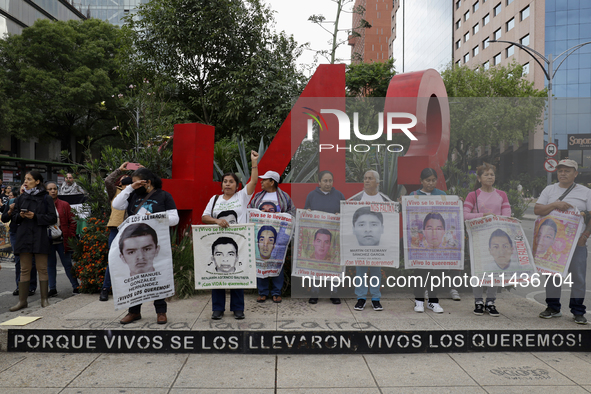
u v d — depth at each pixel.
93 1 62.91
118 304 3.97
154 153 6.79
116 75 29.73
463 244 4.65
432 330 3.89
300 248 4.97
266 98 12.48
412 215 4.73
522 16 37.56
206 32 13.20
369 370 3.46
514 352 3.91
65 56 27.41
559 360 3.71
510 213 4.59
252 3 13.75
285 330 3.82
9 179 18.47
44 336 3.82
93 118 31.20
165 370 3.42
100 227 5.93
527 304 4.94
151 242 4.14
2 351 3.82
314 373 3.39
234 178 4.57
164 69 13.96
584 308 4.25
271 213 4.94
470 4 47.50
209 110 14.34
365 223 4.79
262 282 5.05
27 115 25.78
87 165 6.67
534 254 4.50
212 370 3.43
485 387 3.15
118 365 3.52
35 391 3.04
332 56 12.66
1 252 9.00
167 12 13.35
